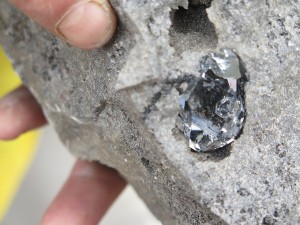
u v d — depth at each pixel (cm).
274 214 11
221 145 11
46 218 17
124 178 17
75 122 14
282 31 12
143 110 11
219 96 11
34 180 27
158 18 11
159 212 15
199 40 11
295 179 12
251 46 11
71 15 11
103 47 11
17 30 15
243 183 11
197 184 11
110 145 13
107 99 12
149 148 11
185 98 11
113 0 11
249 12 11
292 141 12
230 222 11
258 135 11
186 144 11
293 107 12
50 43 14
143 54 11
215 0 11
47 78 14
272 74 12
